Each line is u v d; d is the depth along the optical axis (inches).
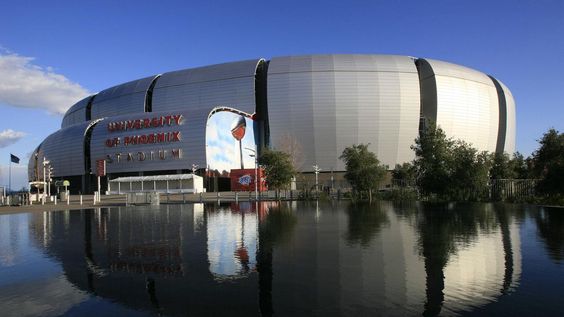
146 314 289.0
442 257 466.3
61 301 324.2
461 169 1437.0
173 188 3115.2
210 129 3326.8
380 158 3609.7
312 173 3627.0
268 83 3671.3
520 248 518.9
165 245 591.8
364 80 3590.1
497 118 4057.6
